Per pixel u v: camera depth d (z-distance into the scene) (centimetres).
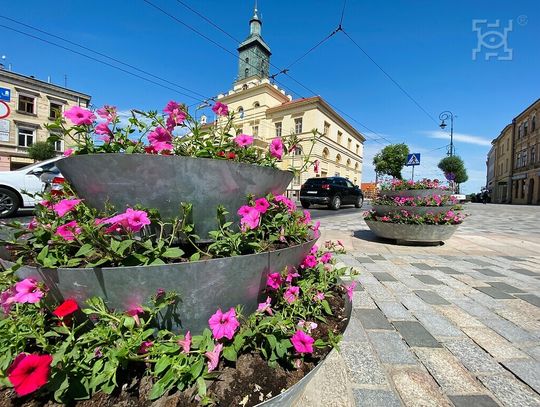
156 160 92
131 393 78
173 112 123
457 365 148
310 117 2416
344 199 1295
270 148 144
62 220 101
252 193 118
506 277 303
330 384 132
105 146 111
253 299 106
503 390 130
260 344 99
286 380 88
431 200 469
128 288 81
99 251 87
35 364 68
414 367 146
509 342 171
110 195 98
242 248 108
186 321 92
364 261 368
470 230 680
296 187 1606
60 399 75
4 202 564
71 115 107
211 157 120
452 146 1997
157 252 88
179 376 76
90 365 80
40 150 1709
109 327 79
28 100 2055
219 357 90
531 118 2825
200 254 103
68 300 83
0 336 80
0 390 79
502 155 3694
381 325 192
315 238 140
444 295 249
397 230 463
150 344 81
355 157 3491
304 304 130
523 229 699
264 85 2511
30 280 87
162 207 99
